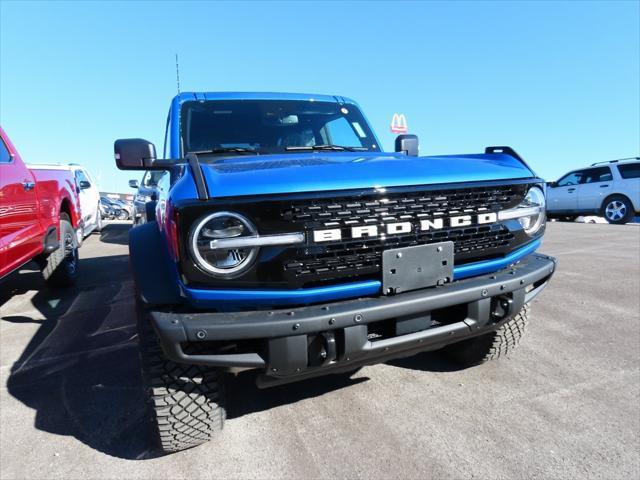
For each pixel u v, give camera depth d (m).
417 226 2.12
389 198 2.07
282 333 1.83
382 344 2.01
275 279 1.89
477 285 2.20
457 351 3.17
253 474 2.11
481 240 2.32
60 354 3.62
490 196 2.33
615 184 12.30
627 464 2.09
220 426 2.31
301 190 1.92
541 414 2.52
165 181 2.94
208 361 1.84
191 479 2.09
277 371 1.90
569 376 2.95
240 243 1.82
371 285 2.04
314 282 1.98
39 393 2.97
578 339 3.55
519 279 2.31
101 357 3.53
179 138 3.28
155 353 2.08
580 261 6.48
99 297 5.34
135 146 2.49
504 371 3.05
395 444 2.29
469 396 2.74
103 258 8.20
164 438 2.16
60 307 4.96
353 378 3.04
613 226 11.30
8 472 2.17
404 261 2.08
